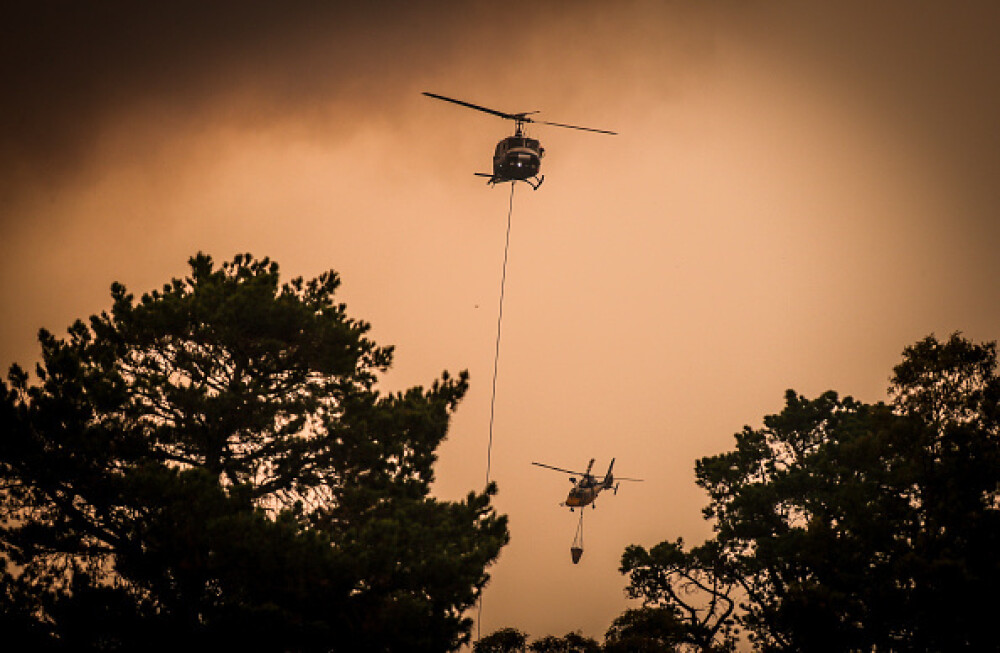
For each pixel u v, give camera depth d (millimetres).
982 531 20438
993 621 19859
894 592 21094
